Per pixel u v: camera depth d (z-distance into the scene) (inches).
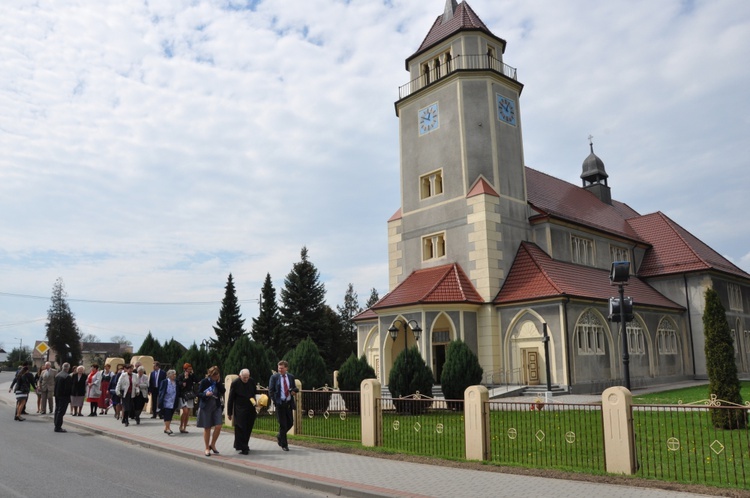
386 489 366.3
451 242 1282.0
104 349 5693.9
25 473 418.9
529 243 1309.1
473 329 1190.9
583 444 539.8
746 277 1681.8
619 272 639.1
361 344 1498.5
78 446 576.1
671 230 1676.9
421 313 1156.5
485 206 1226.0
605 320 1227.9
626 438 404.8
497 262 1226.0
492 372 1168.8
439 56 1389.0
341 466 447.5
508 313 1182.3
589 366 1155.3
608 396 417.1
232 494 365.4
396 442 565.6
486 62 1337.4
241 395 520.7
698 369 1496.1
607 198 1809.8
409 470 428.1
